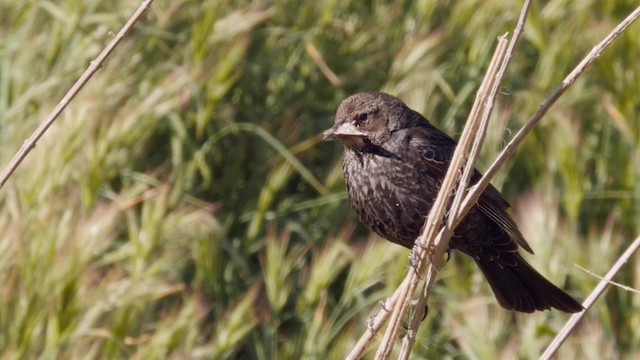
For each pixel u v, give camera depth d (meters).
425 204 8.17
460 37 13.54
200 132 12.91
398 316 6.63
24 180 11.69
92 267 11.28
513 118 13.18
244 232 13.11
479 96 6.58
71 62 13.24
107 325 11.13
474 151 6.54
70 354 10.96
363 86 13.91
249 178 13.48
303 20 14.01
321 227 12.91
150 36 13.40
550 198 12.26
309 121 13.72
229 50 13.01
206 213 12.27
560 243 11.95
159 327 11.28
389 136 8.27
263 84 13.86
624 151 13.41
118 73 13.03
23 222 11.26
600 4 13.99
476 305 11.46
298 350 11.89
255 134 13.52
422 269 6.62
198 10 13.62
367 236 12.84
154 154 13.20
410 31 14.15
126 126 12.05
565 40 13.52
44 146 11.79
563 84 6.40
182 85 12.70
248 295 11.54
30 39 13.76
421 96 12.88
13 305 11.10
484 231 8.37
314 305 11.90
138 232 11.69
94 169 11.71
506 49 6.58
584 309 7.23
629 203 13.14
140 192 12.21
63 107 6.62
